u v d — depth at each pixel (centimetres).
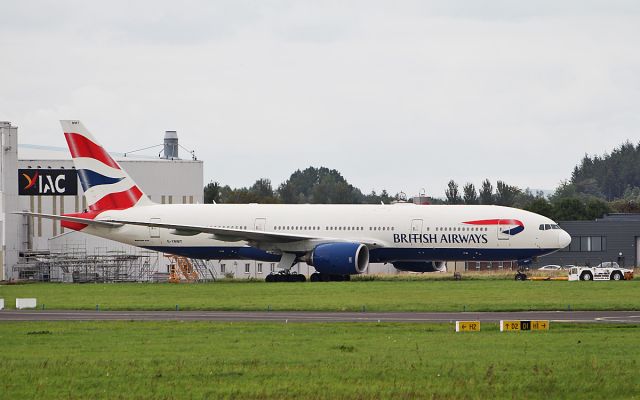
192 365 9831
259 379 9031
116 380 9019
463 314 15700
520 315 15462
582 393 8362
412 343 11569
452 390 8488
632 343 11412
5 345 11644
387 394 8300
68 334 12812
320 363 9925
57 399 8212
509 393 8375
